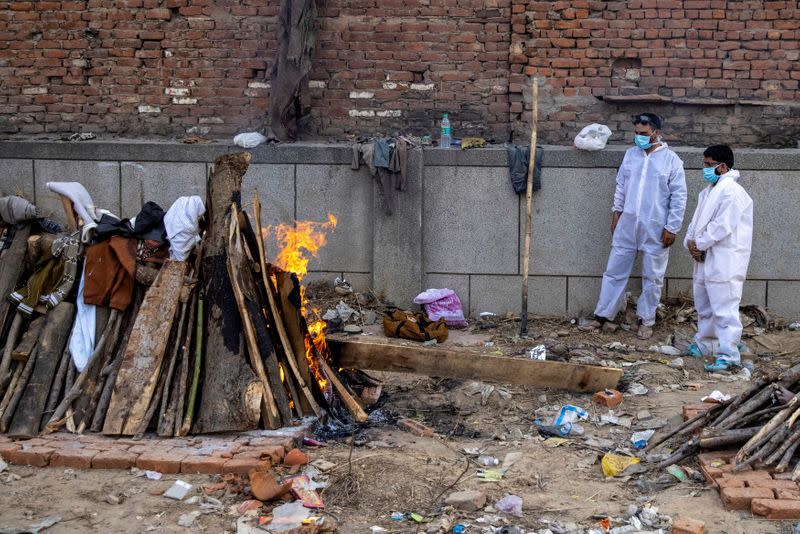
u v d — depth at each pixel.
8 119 10.50
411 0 10.09
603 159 9.34
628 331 9.18
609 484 5.57
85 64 10.41
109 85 10.41
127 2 10.28
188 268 6.74
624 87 9.98
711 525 4.89
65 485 5.45
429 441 6.31
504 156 9.45
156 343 6.43
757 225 9.32
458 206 9.59
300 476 5.50
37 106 10.49
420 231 9.54
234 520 5.00
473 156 9.48
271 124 9.92
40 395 6.37
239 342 6.36
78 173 9.82
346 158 9.57
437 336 8.82
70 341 6.63
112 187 9.81
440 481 5.58
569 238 9.51
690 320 9.22
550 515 5.13
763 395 5.86
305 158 9.61
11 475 5.58
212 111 10.32
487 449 6.24
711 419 6.04
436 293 9.49
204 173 9.73
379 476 5.59
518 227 9.56
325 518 5.05
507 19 10.05
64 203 7.14
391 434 6.47
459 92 10.18
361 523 5.02
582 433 6.47
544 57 10.01
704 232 8.06
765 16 9.77
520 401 7.16
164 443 5.99
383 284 9.66
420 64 10.16
